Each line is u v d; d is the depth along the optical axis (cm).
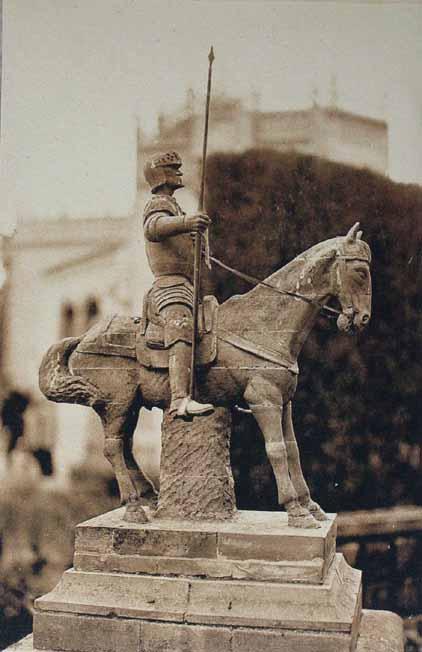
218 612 396
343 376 673
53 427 682
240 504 656
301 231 665
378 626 453
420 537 666
